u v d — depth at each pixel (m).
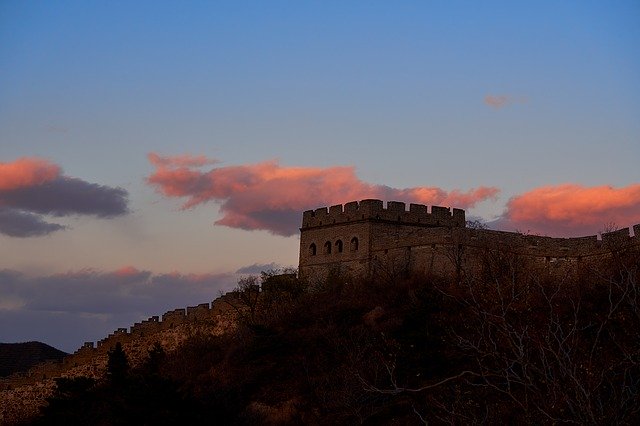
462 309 62.00
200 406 61.78
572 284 58.19
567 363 26.20
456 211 99.75
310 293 93.81
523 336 27.22
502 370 27.30
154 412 59.59
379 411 57.50
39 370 103.12
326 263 98.25
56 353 148.00
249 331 84.81
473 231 86.50
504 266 77.25
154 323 102.19
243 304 96.00
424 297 65.50
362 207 95.50
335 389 62.34
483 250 83.56
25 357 142.25
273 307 92.38
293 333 79.50
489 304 42.19
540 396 25.31
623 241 79.50
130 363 100.69
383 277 88.50
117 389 74.50
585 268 62.94
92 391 82.75
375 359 64.12
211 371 77.94
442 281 78.38
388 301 81.19
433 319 62.00
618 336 33.16
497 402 37.94
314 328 79.00
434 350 58.72
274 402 66.88
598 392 25.55
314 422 60.91
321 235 99.56
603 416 23.59
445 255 86.25
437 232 87.62
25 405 101.25
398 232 95.25
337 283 92.00
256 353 76.31
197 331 98.06
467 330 54.78
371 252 93.88
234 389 69.81
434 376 58.09
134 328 103.56
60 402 77.81
